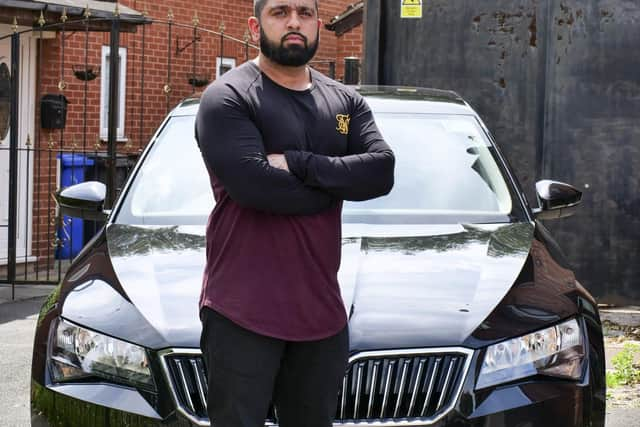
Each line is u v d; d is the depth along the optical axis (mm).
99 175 14281
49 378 4316
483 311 4215
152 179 5598
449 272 4520
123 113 15203
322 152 3504
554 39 9219
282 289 3393
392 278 4430
